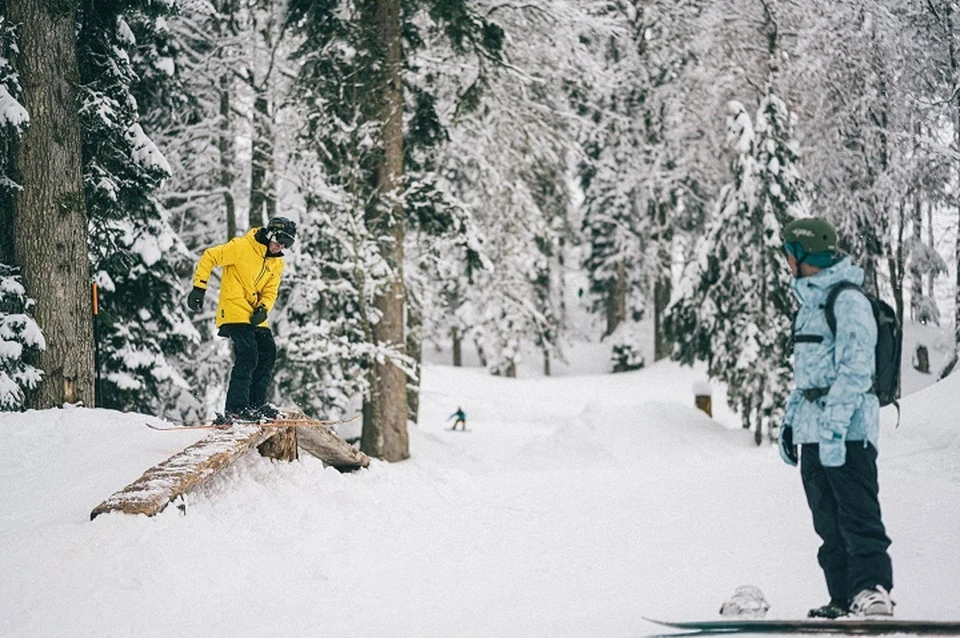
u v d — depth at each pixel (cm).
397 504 821
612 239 4297
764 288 1989
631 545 681
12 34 1104
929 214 2261
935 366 3120
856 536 410
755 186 1995
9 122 1081
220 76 1886
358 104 1723
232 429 777
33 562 524
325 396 1781
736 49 2338
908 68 2008
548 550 674
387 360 1809
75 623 457
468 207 1838
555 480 1091
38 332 1093
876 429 415
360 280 1714
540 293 4244
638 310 4750
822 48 2122
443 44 1906
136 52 1513
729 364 2047
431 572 598
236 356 830
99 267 1395
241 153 2012
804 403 429
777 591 504
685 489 949
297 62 1923
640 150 3509
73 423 914
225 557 573
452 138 1927
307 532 667
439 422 3072
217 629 456
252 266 829
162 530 573
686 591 516
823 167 2250
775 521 743
